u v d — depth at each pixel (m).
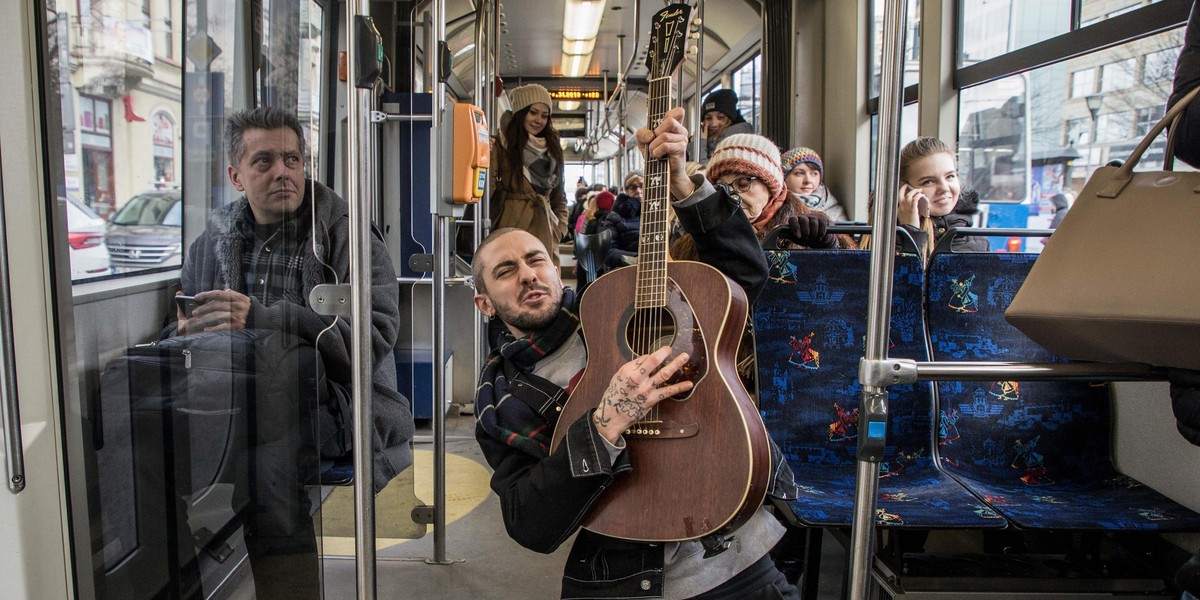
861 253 2.48
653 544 1.51
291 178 1.80
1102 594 1.98
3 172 1.22
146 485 1.51
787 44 7.25
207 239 1.62
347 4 1.54
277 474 1.84
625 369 1.41
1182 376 1.31
